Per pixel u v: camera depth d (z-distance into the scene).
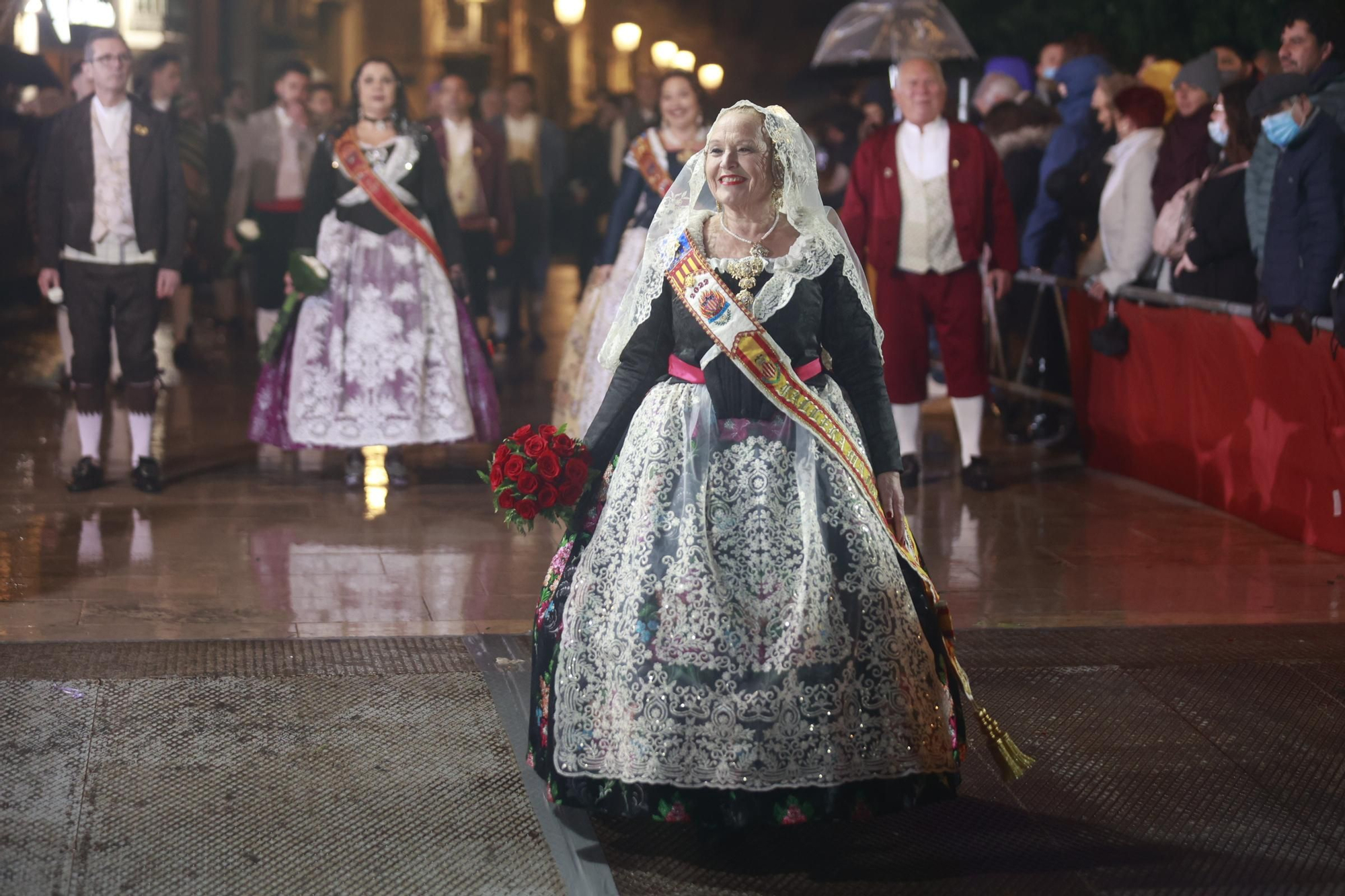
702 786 3.48
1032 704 4.77
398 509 7.09
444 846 3.75
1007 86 10.71
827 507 3.69
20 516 6.74
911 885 3.62
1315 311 6.48
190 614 5.43
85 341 7.14
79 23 13.12
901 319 7.65
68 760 4.13
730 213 3.87
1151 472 7.83
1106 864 3.75
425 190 7.38
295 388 7.32
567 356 7.98
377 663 4.95
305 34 25.41
